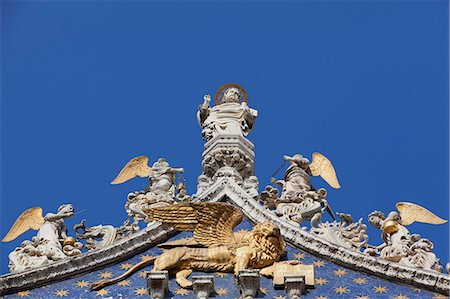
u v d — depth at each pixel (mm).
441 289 31953
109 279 32688
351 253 32875
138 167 36094
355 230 33594
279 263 32594
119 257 33312
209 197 34781
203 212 33531
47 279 32562
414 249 32781
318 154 36250
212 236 33188
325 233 33562
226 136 36875
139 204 34625
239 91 39000
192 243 33281
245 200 34719
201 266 32656
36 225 34250
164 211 33719
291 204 34656
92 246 33594
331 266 32969
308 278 32156
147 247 33688
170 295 31953
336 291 32094
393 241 33062
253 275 31672
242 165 36531
